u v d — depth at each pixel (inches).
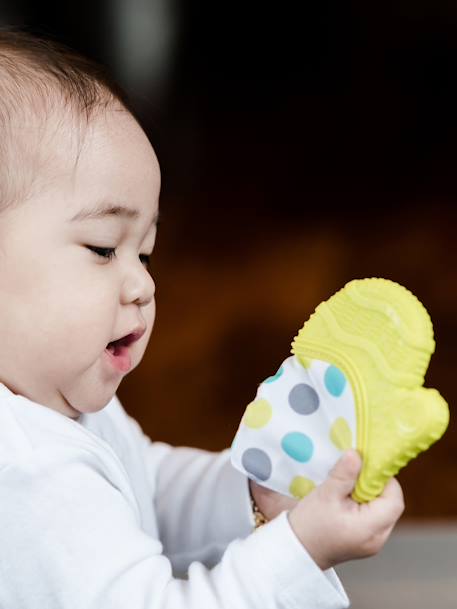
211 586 29.7
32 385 33.6
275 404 32.5
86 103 33.5
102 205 32.7
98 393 34.0
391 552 71.4
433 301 131.7
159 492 42.8
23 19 231.6
